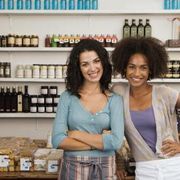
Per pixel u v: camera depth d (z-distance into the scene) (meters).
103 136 1.65
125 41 1.65
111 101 1.70
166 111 1.65
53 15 4.11
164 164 1.63
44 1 3.93
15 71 4.13
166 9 3.91
